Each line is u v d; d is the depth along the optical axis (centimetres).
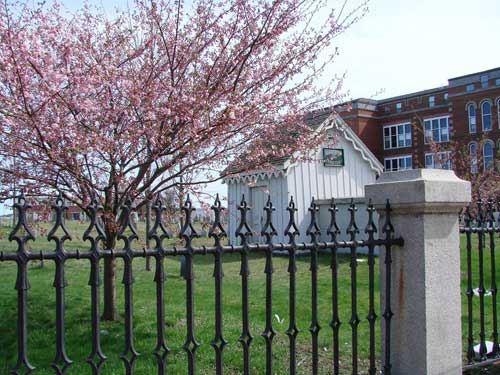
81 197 567
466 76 4147
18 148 520
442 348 350
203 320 633
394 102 4800
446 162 1877
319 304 741
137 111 566
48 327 604
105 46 611
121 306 708
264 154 673
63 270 235
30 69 521
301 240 1606
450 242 362
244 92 635
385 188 362
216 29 635
